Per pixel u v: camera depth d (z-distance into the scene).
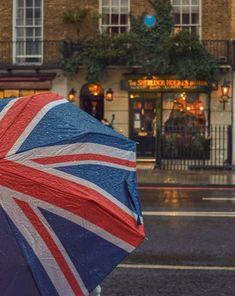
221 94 20.67
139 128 21.23
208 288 5.48
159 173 18.12
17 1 22.31
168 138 20.17
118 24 21.89
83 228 2.51
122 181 2.73
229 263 6.47
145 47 20.14
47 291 2.44
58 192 2.49
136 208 2.73
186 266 6.34
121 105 21.22
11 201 2.44
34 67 21.25
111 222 2.57
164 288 5.48
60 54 21.53
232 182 15.78
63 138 2.63
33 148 2.55
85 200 2.51
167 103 21.08
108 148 2.77
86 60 20.42
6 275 2.41
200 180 16.23
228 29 21.20
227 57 20.47
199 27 21.48
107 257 2.55
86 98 21.34
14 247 2.42
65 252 2.47
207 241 7.64
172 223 9.06
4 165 2.47
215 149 20.41
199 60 19.89
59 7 21.86
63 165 2.59
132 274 6.01
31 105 2.73
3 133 2.57
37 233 2.45
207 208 10.87
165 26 20.86
